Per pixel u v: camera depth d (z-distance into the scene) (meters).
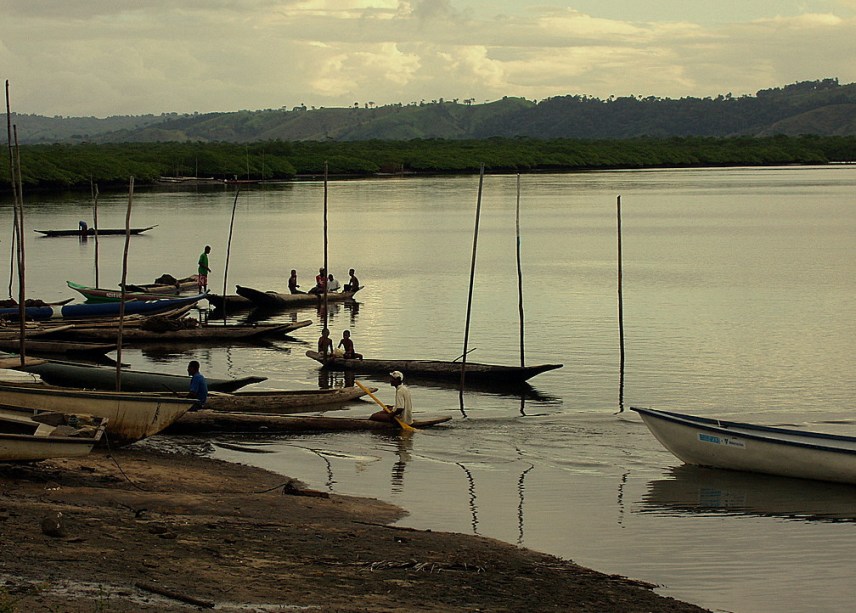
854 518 19.23
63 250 68.44
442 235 79.62
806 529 18.56
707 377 32.59
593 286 52.69
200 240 75.50
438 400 29.20
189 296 48.62
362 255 66.75
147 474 20.05
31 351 33.84
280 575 14.09
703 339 38.66
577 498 20.33
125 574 13.28
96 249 47.41
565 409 28.25
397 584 14.19
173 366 33.56
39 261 62.62
